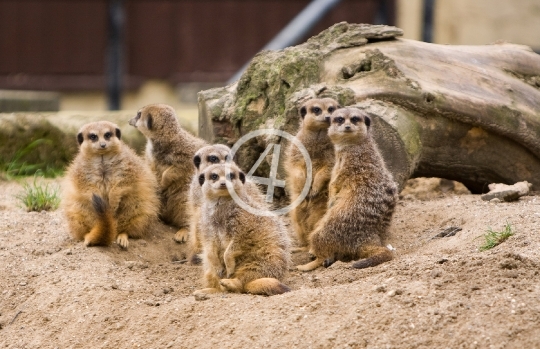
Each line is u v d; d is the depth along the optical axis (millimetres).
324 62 11477
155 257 10641
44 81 25688
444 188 12828
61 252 10266
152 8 25281
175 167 11656
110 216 10398
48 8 25484
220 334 7641
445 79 11352
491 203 10789
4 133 15156
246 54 25656
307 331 7363
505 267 7883
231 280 8531
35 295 9172
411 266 8359
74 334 8281
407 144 10703
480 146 11547
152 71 25516
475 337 6848
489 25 26297
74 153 15383
